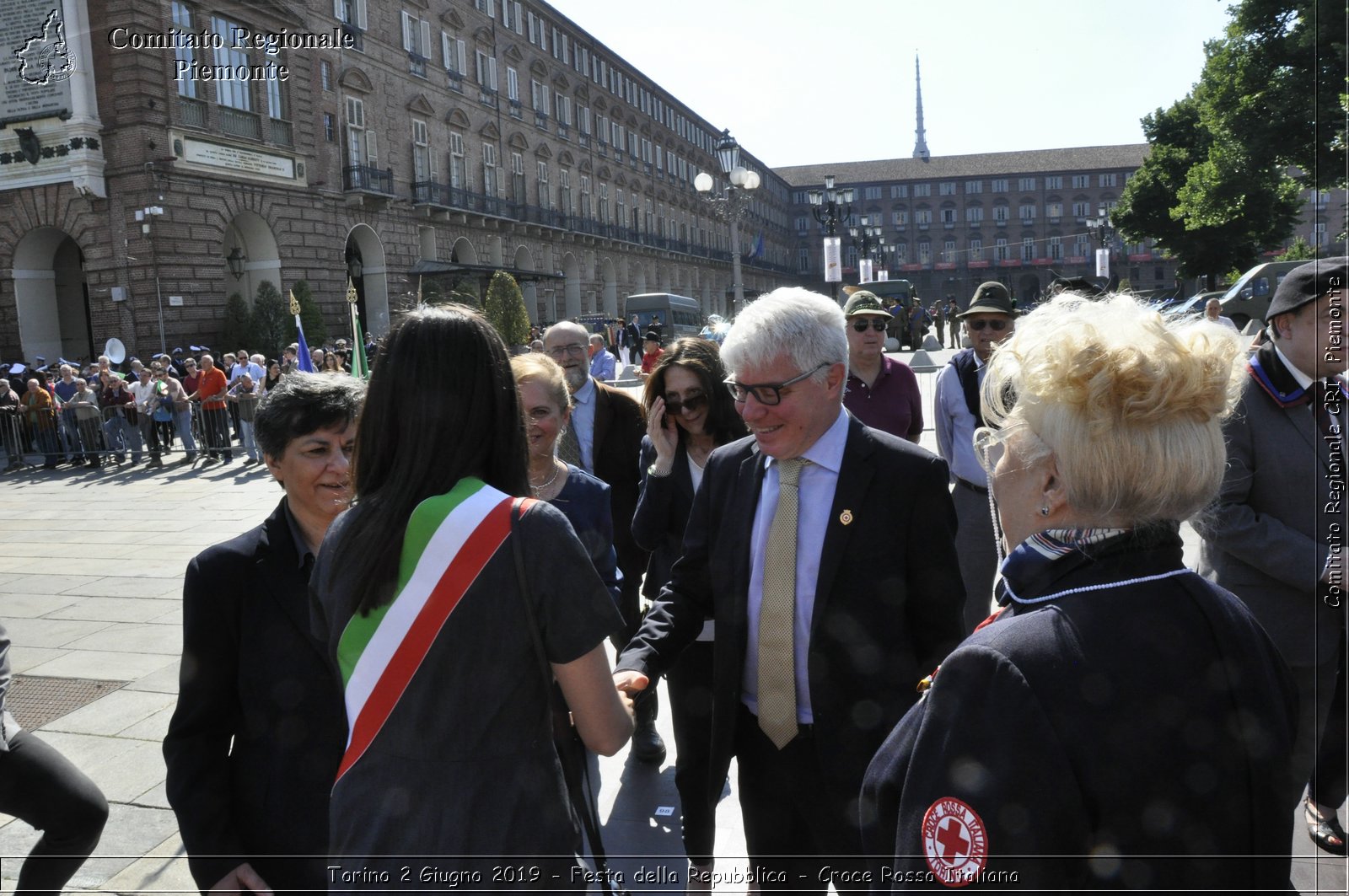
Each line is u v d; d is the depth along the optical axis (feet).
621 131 193.47
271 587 6.64
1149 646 3.51
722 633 7.78
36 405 50.01
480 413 4.96
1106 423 3.63
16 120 68.90
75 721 14.60
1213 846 3.41
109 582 23.82
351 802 4.69
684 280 229.45
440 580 4.63
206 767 6.61
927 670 7.61
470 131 128.67
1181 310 4.22
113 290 71.00
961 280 291.38
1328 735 9.07
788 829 7.80
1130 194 133.90
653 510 11.45
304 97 88.28
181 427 49.21
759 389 7.25
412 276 109.19
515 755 4.73
